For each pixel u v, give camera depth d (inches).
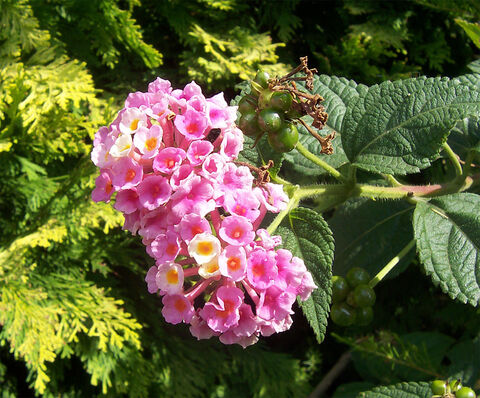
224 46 10.6
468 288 4.7
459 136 6.5
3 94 8.7
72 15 9.9
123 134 4.1
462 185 5.5
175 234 3.8
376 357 9.0
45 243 8.2
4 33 9.1
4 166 8.9
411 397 6.1
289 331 12.1
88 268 9.6
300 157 5.7
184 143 4.2
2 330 8.5
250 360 10.6
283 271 3.8
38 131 8.8
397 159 4.6
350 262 6.7
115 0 9.7
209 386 10.5
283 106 4.2
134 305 10.2
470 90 4.4
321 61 11.1
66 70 9.0
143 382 9.1
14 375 9.5
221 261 3.7
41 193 9.0
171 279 3.8
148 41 11.3
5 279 8.4
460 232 4.9
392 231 6.6
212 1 10.3
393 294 11.1
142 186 4.0
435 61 11.2
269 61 11.0
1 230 9.2
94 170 8.8
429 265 4.8
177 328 10.5
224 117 4.3
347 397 9.1
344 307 5.1
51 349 8.0
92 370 9.0
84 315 8.4
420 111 4.5
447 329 10.8
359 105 4.8
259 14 11.2
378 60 11.0
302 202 6.3
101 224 9.7
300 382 10.9
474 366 7.3
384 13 10.7
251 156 5.1
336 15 11.8
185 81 10.9
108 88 11.0
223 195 3.9
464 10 8.8
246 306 3.8
